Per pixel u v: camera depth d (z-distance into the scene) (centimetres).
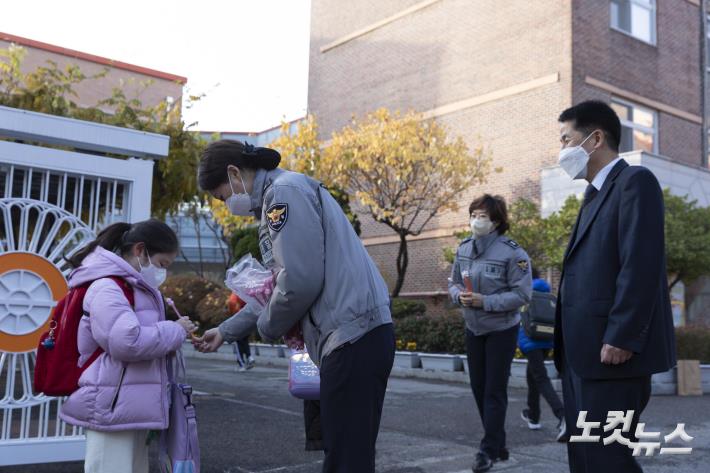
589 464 283
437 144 1627
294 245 253
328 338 259
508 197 1714
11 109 427
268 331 264
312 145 1727
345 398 257
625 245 274
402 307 1491
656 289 270
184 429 317
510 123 1731
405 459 520
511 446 574
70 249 472
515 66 1736
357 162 1630
